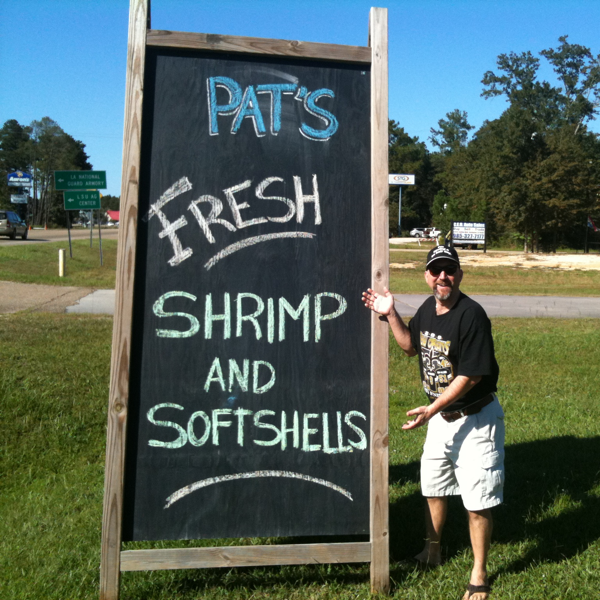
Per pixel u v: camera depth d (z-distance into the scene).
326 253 3.28
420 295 17.42
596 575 3.29
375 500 3.21
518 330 10.90
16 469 4.77
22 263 19.92
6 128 121.25
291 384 3.22
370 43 3.33
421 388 7.24
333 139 3.30
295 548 3.14
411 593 3.15
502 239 55.00
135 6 3.09
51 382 6.19
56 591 3.14
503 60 69.12
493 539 3.79
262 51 3.21
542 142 47.06
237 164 3.21
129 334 3.03
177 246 3.14
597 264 30.31
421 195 90.69
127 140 3.06
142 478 3.09
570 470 4.82
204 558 3.06
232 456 3.16
